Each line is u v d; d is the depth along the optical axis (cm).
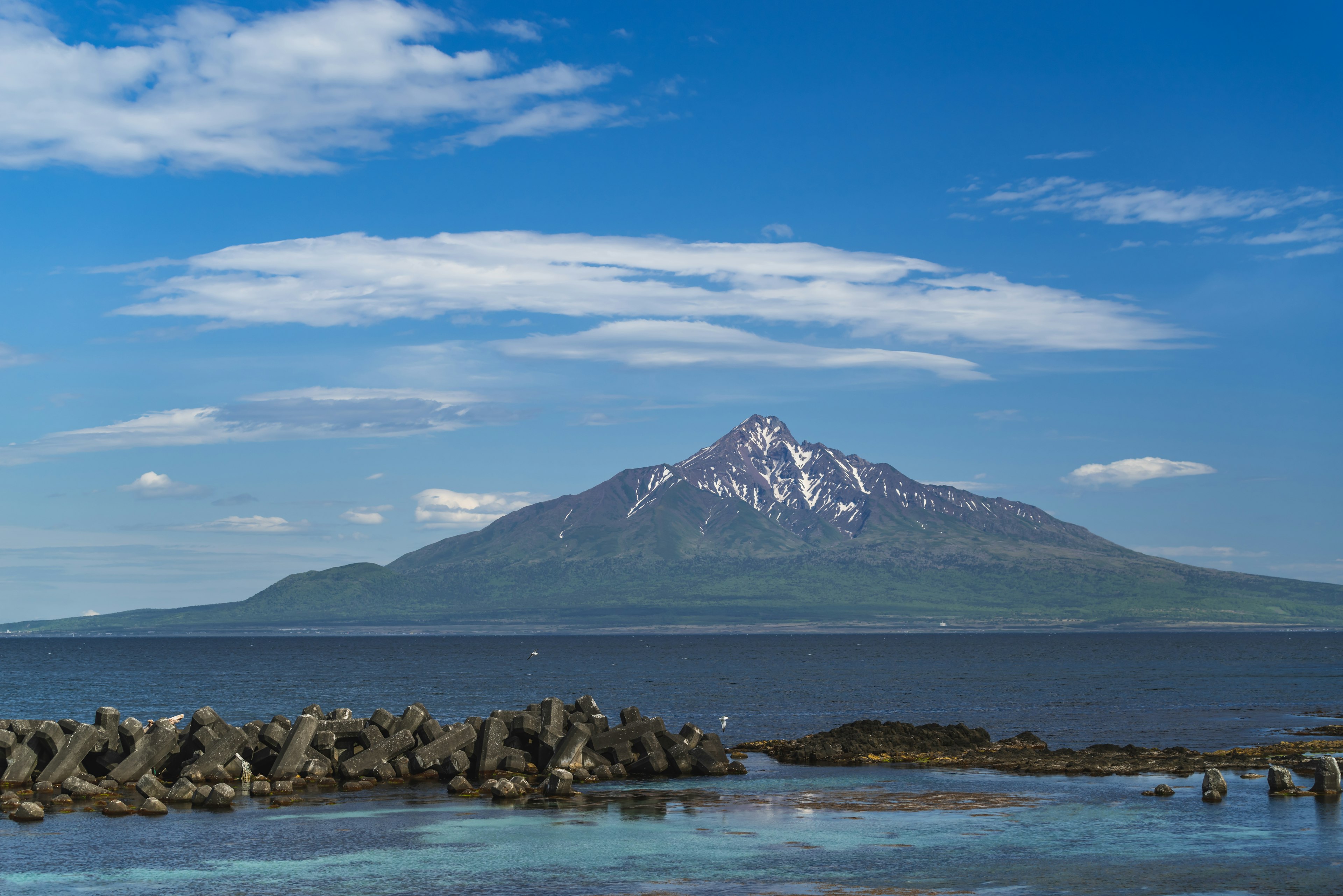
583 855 2670
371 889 2342
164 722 3925
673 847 2766
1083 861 2586
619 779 4075
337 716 4150
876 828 3036
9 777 3722
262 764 3972
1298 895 2259
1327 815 3186
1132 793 3659
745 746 5356
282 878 2448
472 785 3809
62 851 2730
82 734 3784
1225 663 19638
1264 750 4906
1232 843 2781
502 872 2502
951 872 2477
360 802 3475
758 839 2875
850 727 5275
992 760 4584
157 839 2883
